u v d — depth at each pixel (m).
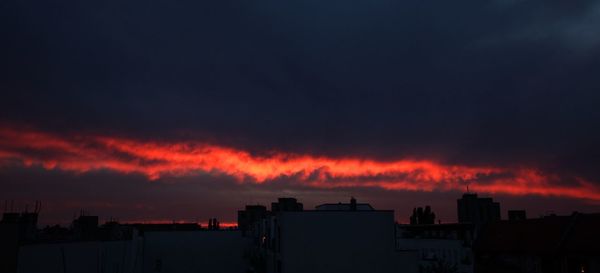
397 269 38.59
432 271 52.44
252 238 57.50
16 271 18.23
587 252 39.81
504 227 52.62
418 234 64.19
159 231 53.50
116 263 32.22
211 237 54.53
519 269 47.03
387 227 39.09
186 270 53.00
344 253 38.12
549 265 43.44
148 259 52.56
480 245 53.34
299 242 37.84
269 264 44.97
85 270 25.00
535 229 47.91
